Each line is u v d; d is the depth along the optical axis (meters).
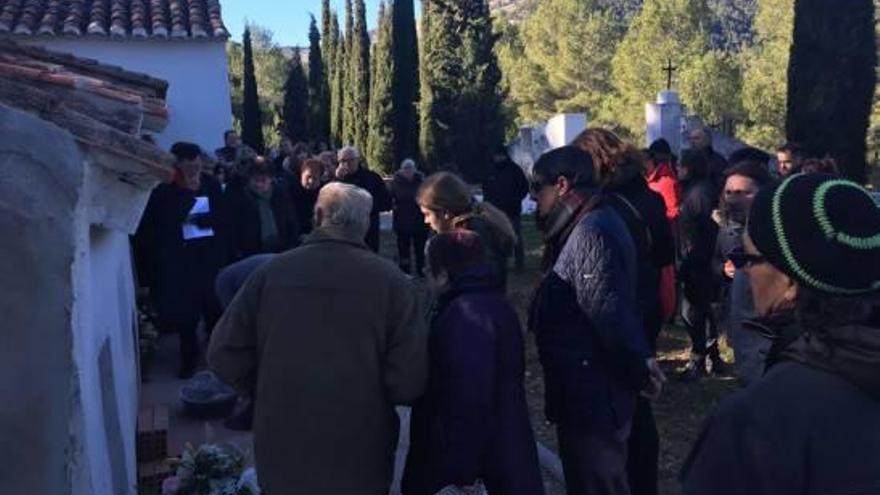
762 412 1.40
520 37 57.28
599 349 3.13
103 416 3.23
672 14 42.44
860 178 9.60
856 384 1.36
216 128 11.38
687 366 6.28
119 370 4.04
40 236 2.33
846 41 9.44
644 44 42.72
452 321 2.94
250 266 4.81
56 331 2.34
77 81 3.52
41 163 2.38
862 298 1.40
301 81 37.88
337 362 2.91
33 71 3.48
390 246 14.69
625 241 3.16
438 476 2.92
